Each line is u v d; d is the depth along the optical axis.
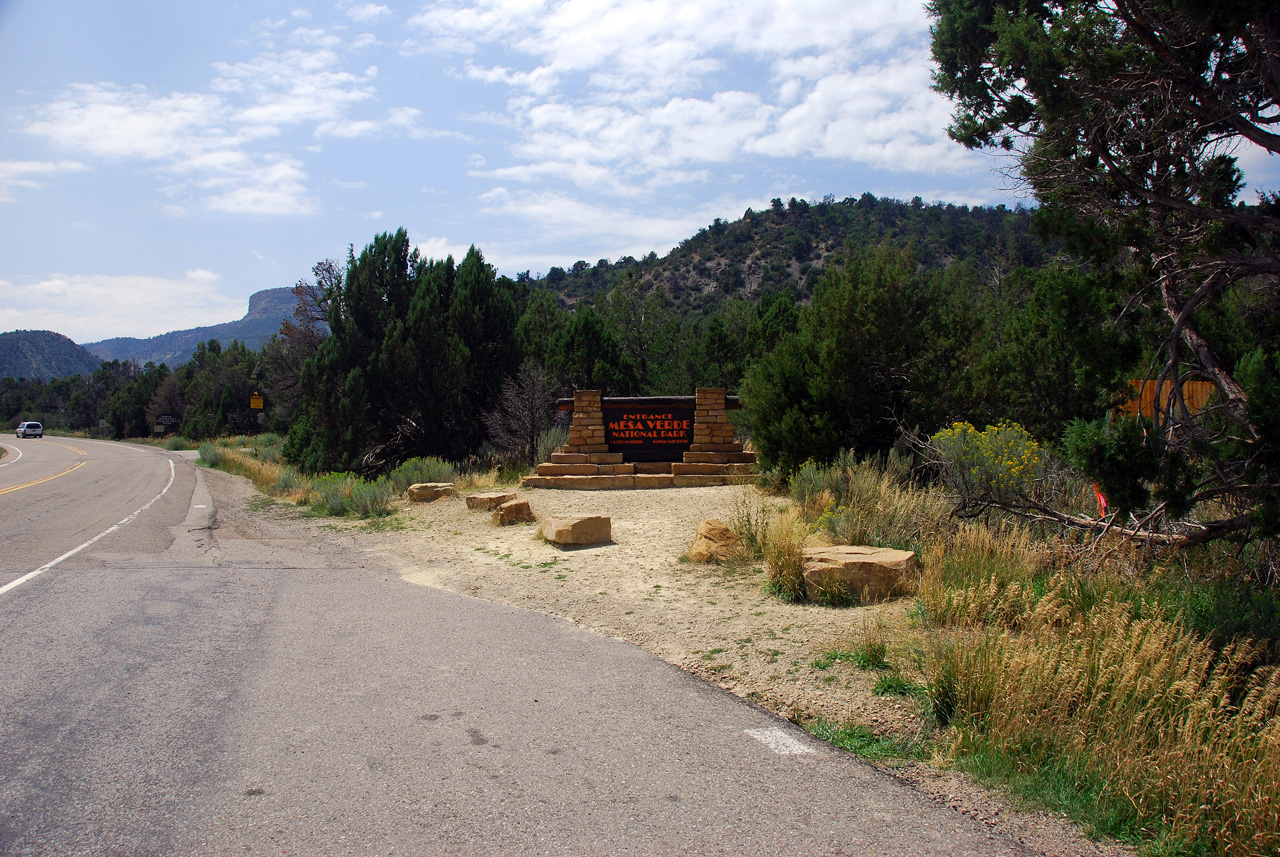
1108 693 4.09
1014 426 9.65
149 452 50.00
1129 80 5.52
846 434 12.62
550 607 7.12
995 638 4.64
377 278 22.97
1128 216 5.97
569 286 105.19
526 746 3.98
